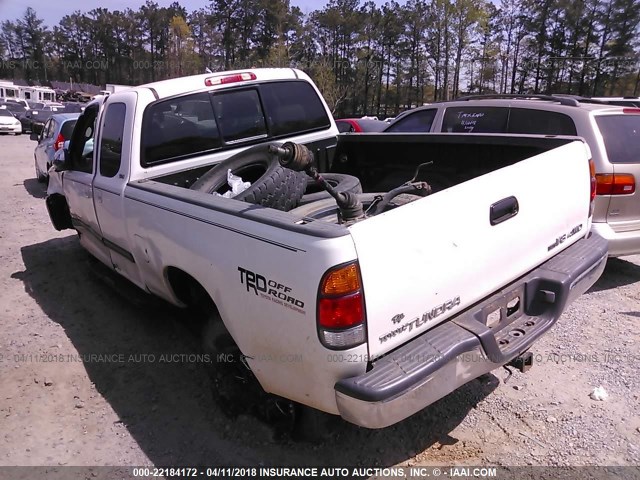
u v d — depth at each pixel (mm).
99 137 4352
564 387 3543
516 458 2920
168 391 3686
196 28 72625
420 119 7109
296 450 3051
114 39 87688
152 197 3385
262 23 70375
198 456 3037
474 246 2631
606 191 4914
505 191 2791
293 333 2371
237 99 4398
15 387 3775
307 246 2234
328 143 4961
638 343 4086
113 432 3279
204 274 2869
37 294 5465
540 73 63125
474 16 60969
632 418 3207
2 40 105562
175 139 4062
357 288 2180
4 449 3141
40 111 32438
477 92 66375
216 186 3787
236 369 3139
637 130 5156
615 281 5434
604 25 58156
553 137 3711
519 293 2994
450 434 3135
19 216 8930
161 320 4773
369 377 2242
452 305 2578
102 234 4445
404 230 2328
